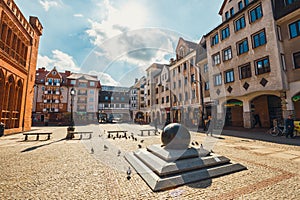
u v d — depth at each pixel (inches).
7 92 478.0
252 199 103.5
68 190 116.8
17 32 519.5
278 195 108.0
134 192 114.2
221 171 146.6
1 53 430.9
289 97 449.4
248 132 478.9
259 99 602.9
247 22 538.3
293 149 254.7
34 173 151.2
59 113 1471.5
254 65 510.6
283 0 465.7
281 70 442.6
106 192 114.0
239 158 200.7
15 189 118.2
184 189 118.3
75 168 165.3
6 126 498.0
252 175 144.1
